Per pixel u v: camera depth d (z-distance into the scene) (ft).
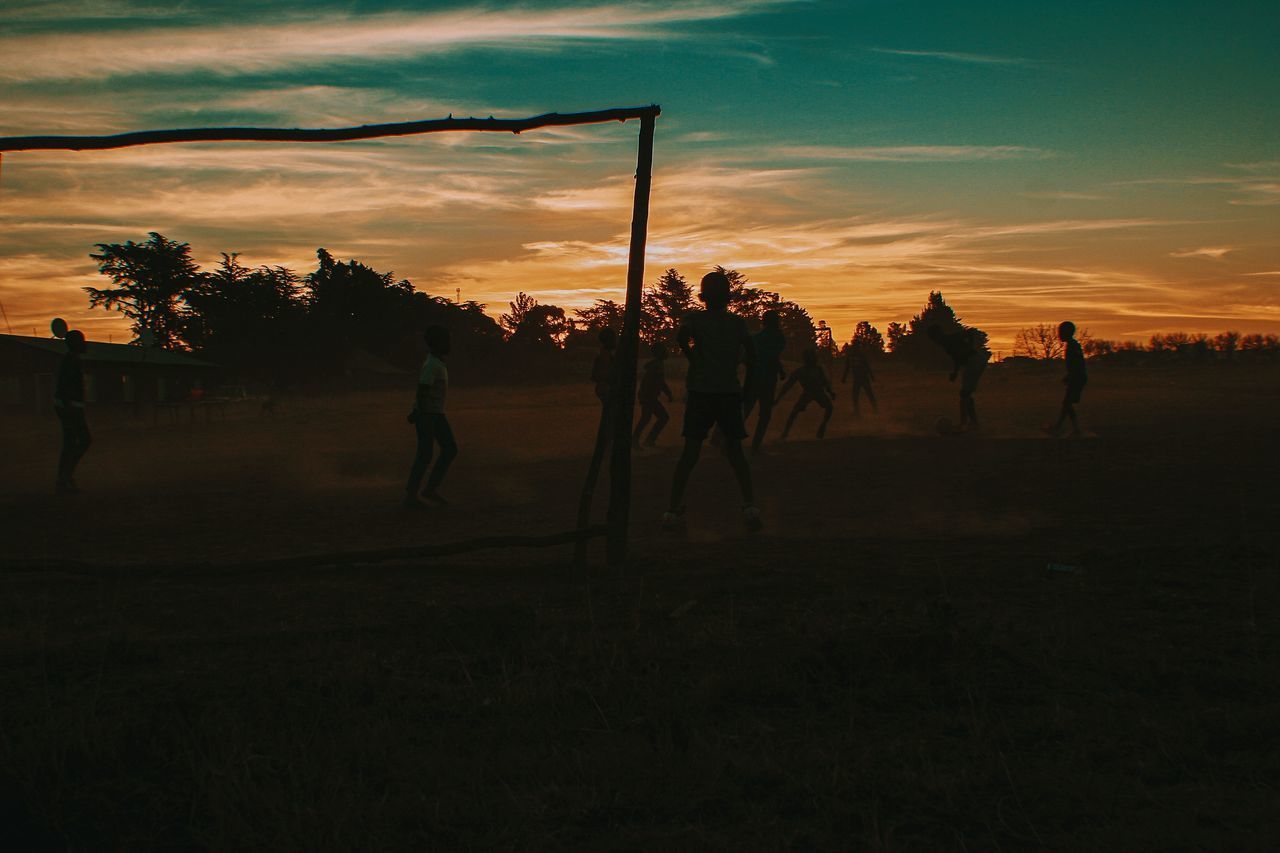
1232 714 10.03
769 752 9.37
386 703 10.96
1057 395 114.01
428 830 7.99
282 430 88.58
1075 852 7.31
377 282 299.38
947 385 158.81
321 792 8.52
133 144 16.60
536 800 8.45
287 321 270.26
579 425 81.15
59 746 9.38
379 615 15.67
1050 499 28.55
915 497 29.91
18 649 13.67
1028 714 10.34
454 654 13.09
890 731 10.03
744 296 330.75
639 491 33.45
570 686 11.43
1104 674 11.61
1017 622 13.87
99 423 113.80
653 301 370.53
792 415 54.08
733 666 11.96
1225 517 24.36
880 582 17.08
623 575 18.63
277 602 16.89
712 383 23.12
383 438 73.36
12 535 26.25
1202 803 8.05
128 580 18.86
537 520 27.50
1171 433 51.93
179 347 272.51
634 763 9.17
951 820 7.94
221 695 11.29
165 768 9.30
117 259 265.13
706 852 7.48
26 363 112.16
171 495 36.42
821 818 8.07
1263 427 54.44
